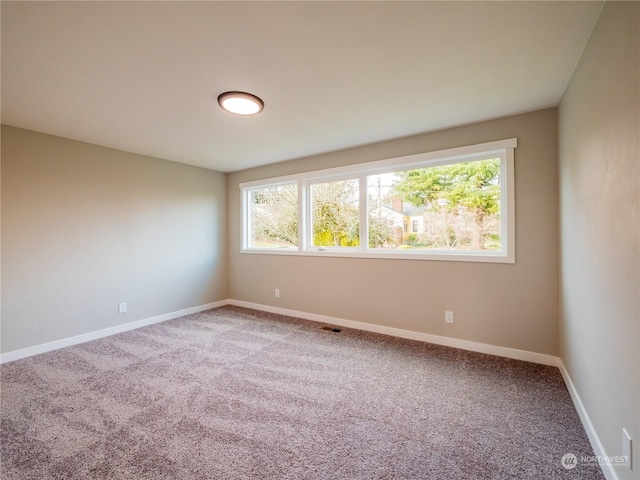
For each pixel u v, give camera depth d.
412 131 2.99
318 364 2.61
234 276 4.84
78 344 3.12
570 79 1.99
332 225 3.88
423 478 1.39
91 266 3.29
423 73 1.94
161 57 1.73
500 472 1.42
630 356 1.15
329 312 3.81
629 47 1.12
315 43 1.62
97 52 1.67
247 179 4.62
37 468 1.45
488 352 2.80
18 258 2.79
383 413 1.90
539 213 2.54
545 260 2.53
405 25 1.48
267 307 4.43
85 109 2.41
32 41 1.56
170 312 4.07
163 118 2.61
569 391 2.11
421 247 3.23
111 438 1.66
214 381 2.31
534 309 2.59
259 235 4.66
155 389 2.19
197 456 1.53
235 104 2.29
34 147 2.89
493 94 2.23
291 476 1.41
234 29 1.49
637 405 1.10
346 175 3.69
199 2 1.30
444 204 3.11
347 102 2.34
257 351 2.90
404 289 3.26
